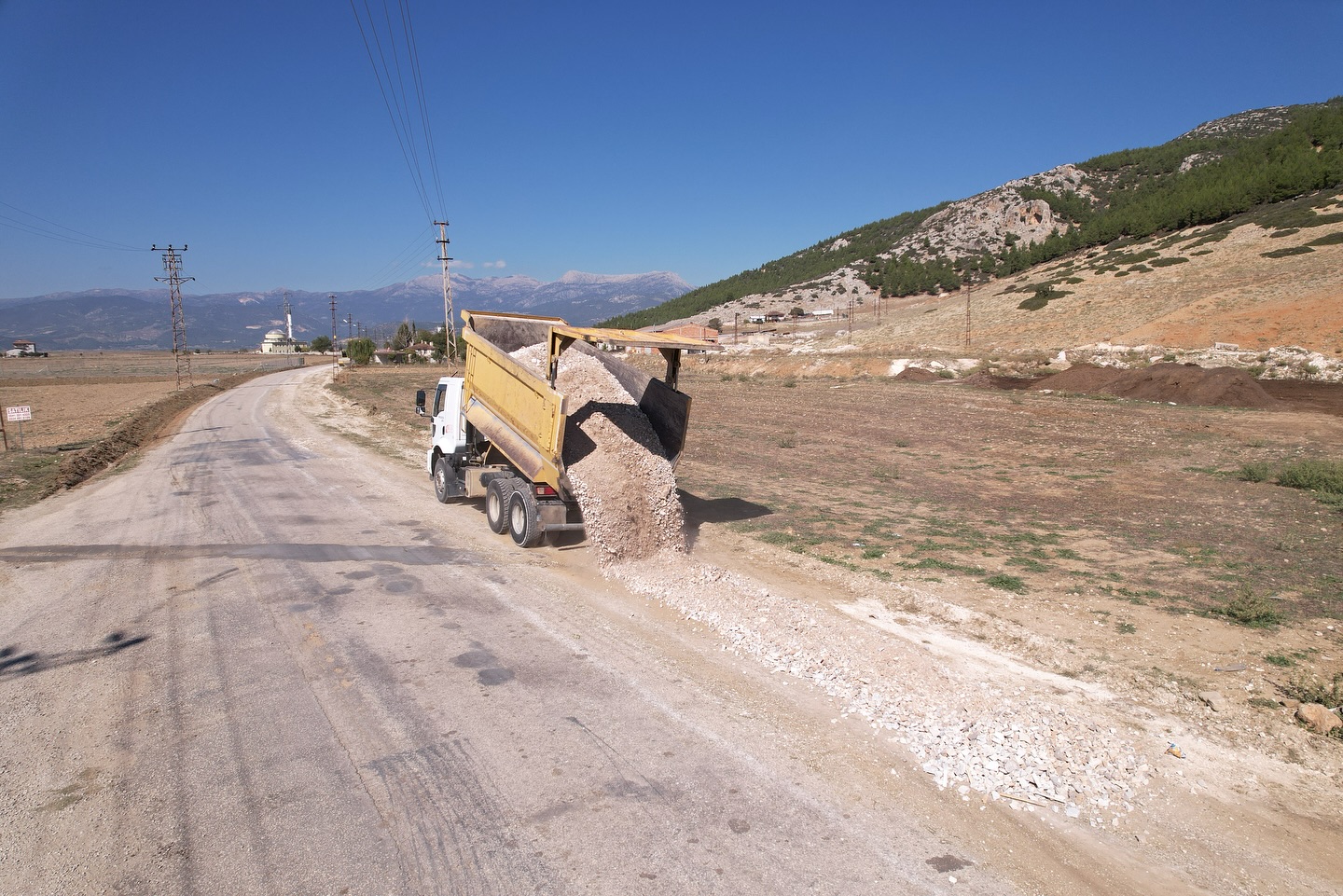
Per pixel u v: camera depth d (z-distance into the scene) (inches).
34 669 257.9
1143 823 183.5
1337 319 1688.0
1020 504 546.6
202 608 321.7
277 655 270.5
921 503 557.0
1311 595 339.9
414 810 178.5
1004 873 163.5
